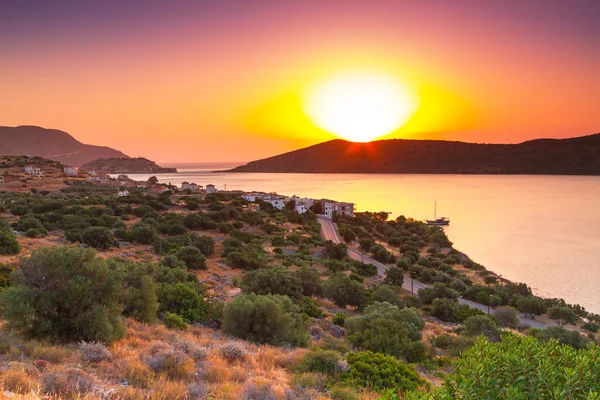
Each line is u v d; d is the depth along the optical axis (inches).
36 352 378.9
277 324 709.3
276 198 5565.9
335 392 402.9
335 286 1537.9
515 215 6392.7
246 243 2561.5
